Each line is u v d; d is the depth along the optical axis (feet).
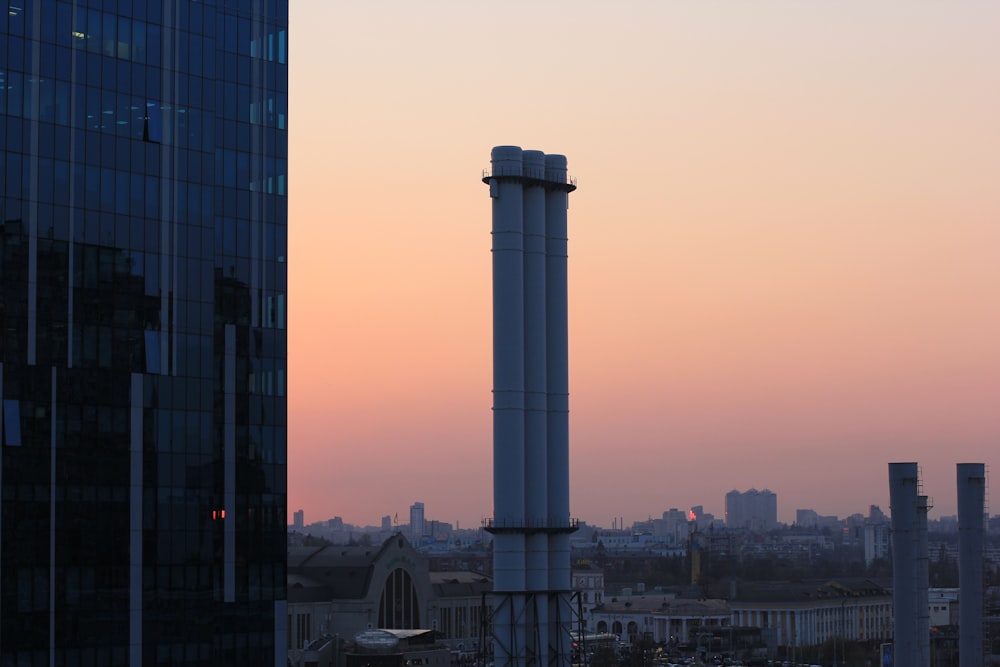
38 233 453.99
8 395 444.55
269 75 523.29
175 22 495.41
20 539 443.32
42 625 446.19
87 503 460.14
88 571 458.09
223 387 498.69
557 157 595.06
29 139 453.58
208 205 499.51
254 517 502.79
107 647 460.96
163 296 484.33
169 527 479.41
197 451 489.26
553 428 592.60
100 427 465.06
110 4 477.36
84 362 462.60
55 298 456.86
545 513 581.94
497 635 572.10
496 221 579.89
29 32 456.04
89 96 469.98
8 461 441.68
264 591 502.79
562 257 597.11
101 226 470.39
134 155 480.23
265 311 513.86
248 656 496.64
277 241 520.42
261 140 518.37
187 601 482.28
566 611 588.09
